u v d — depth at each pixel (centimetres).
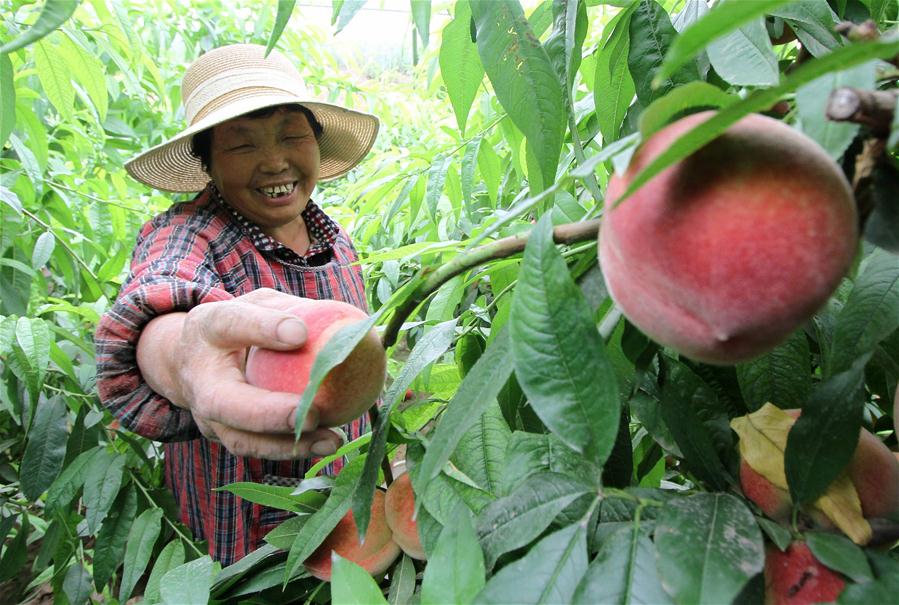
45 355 131
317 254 156
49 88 130
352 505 59
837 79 36
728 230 34
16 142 163
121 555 137
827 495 49
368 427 147
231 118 124
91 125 231
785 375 61
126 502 141
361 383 61
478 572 47
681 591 40
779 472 51
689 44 27
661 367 61
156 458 182
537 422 73
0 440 183
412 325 97
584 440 42
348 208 227
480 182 190
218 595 76
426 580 48
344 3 59
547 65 63
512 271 90
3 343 129
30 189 173
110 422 169
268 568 77
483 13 62
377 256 86
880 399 76
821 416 49
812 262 33
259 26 148
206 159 143
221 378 66
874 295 54
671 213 35
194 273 115
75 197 197
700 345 37
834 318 66
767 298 34
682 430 56
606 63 78
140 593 174
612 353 60
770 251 33
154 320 93
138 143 270
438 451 46
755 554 41
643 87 70
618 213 39
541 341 44
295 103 135
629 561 43
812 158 34
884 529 50
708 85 36
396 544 75
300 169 142
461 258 54
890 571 42
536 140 64
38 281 201
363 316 65
